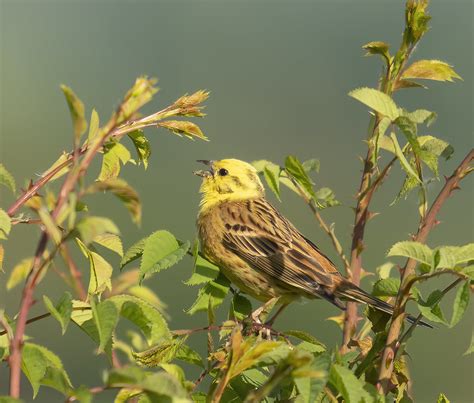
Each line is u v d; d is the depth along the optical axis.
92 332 5.18
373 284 6.27
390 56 6.87
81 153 5.93
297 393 5.70
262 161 7.23
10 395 4.33
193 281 6.84
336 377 5.04
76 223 4.30
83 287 5.20
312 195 6.70
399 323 5.74
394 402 5.97
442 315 5.43
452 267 5.34
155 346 5.69
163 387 4.23
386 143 6.70
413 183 6.52
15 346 4.37
